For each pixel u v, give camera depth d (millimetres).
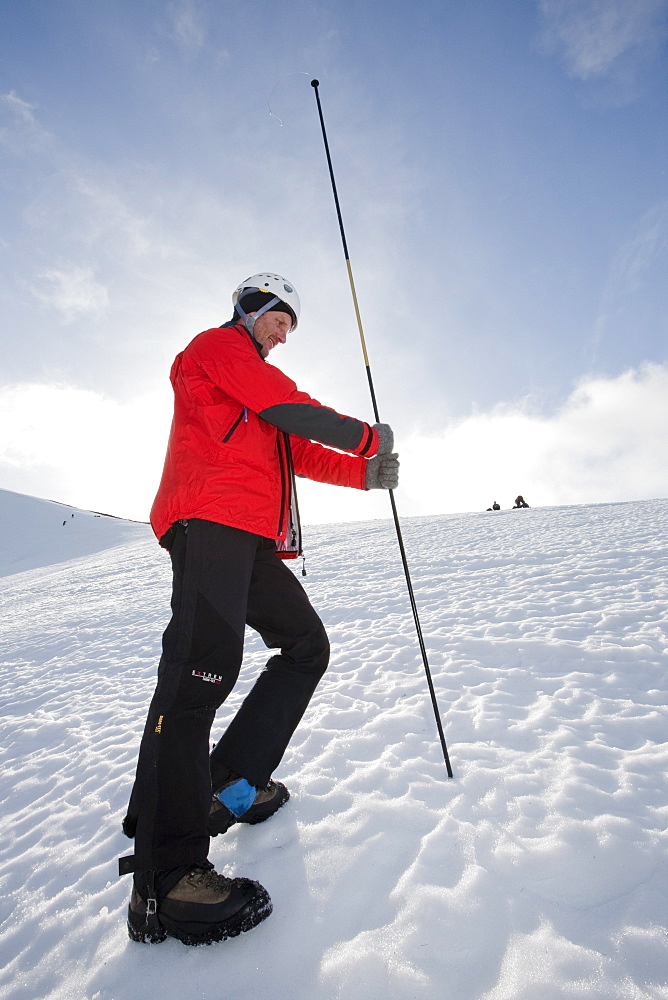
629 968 986
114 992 1117
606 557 5773
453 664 3012
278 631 1572
